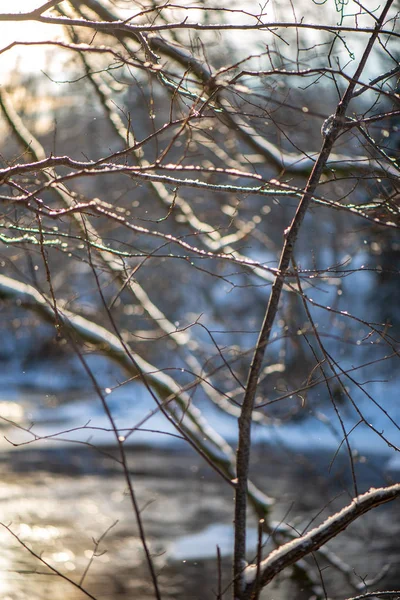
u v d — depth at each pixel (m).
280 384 7.71
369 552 11.72
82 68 6.12
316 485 15.98
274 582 7.24
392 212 3.66
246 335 20.67
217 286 21.25
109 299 10.63
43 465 19.86
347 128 3.10
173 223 8.09
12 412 25.78
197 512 15.67
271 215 11.71
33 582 11.24
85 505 16.12
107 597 10.69
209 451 7.24
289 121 6.89
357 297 24.83
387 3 2.96
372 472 17.95
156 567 12.19
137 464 20.30
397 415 21.69
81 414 25.78
